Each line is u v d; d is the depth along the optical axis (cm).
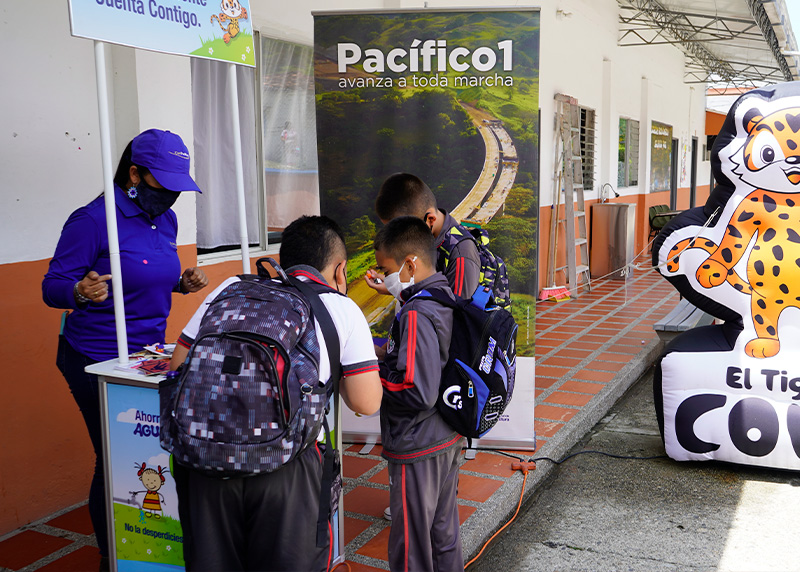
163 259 274
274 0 506
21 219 320
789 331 402
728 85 2195
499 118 399
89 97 351
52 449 338
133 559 237
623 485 403
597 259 1116
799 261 397
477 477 380
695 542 336
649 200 1471
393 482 250
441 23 395
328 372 197
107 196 236
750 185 403
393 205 315
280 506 192
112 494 237
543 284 931
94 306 265
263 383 181
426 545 251
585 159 1077
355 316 208
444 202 410
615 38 1188
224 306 193
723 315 416
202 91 457
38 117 326
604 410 524
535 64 392
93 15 220
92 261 258
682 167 1791
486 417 244
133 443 231
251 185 508
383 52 401
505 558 324
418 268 255
